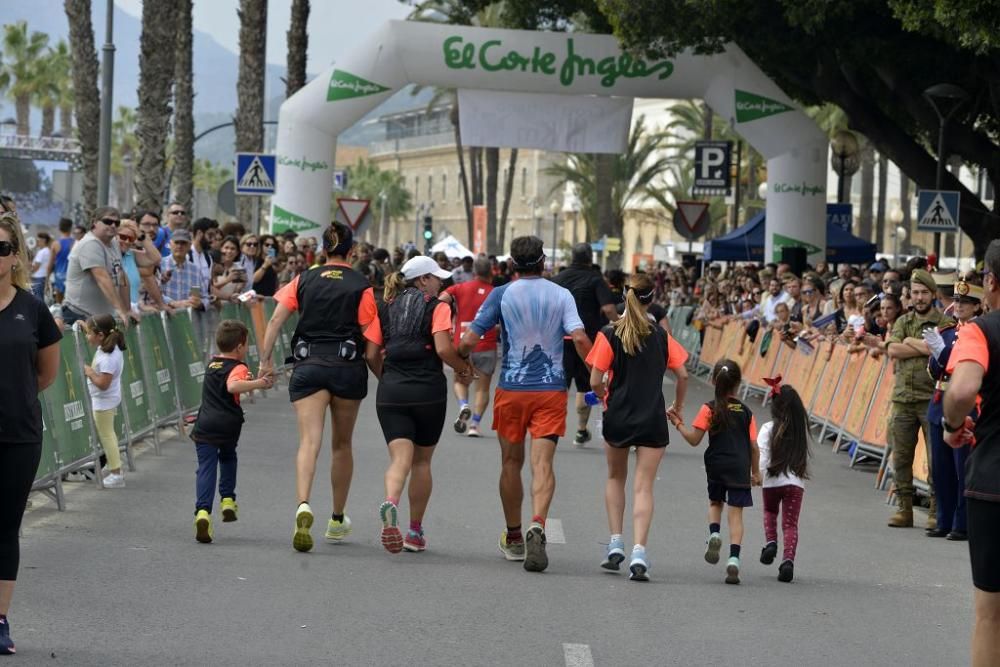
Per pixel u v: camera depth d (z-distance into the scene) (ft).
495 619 29.40
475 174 282.56
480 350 60.95
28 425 25.31
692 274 141.79
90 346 45.37
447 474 49.88
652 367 35.14
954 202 88.94
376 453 54.70
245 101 134.31
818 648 28.22
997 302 22.06
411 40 105.50
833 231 125.18
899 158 111.55
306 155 108.06
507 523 35.96
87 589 30.78
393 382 35.91
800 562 37.65
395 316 36.22
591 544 38.47
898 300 55.57
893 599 33.27
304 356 36.88
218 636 27.25
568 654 26.81
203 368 62.69
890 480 52.03
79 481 46.44
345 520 37.40
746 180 254.68
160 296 58.23
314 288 36.99
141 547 35.63
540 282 35.81
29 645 26.05
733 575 34.14
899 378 44.83
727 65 105.19
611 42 104.63
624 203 275.80
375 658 26.05
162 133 101.19
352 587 31.94
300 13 144.56
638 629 29.09
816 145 105.81
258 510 41.55
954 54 99.04
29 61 357.61
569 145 107.14
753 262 130.21
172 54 101.50
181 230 63.00
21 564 33.09
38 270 105.70
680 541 39.60
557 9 118.21
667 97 107.76
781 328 82.28
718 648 27.84
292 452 54.19
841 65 110.73
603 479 50.52
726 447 34.78
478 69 105.09
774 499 35.60
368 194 476.95
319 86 107.45
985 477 21.50
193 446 55.57
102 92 96.12
